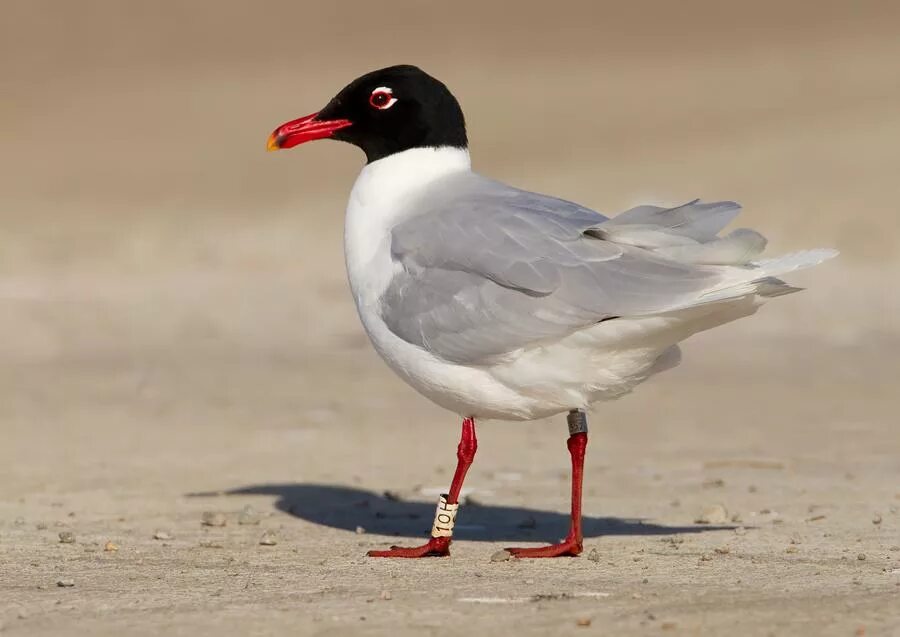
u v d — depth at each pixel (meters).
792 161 35.28
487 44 62.66
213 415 17.00
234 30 66.25
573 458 10.21
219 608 8.26
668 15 65.38
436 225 10.15
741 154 36.91
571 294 9.45
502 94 51.72
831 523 11.21
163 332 22.94
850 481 13.09
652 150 38.88
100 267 28.41
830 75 48.91
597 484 13.32
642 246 9.52
